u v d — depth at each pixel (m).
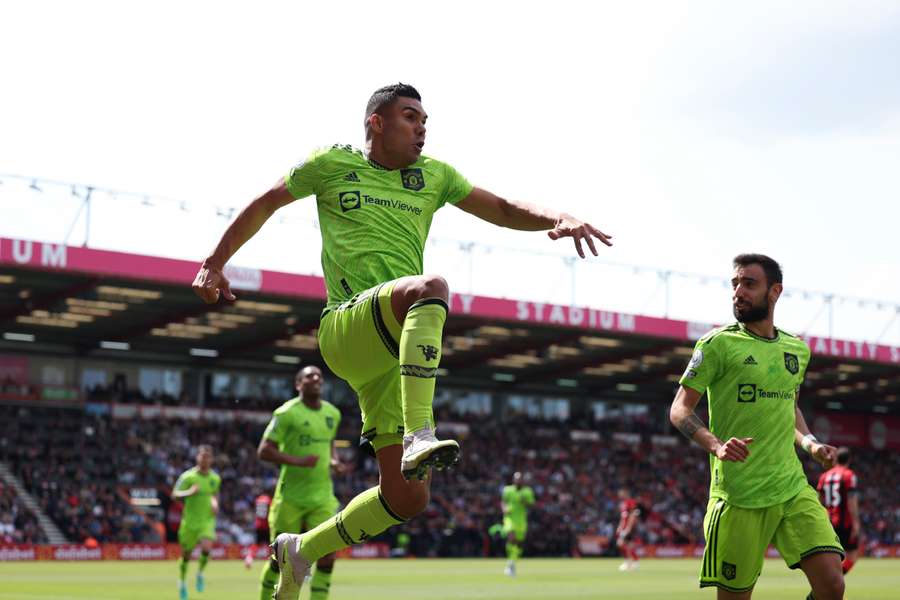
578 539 46.38
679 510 53.62
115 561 36.44
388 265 5.48
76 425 44.19
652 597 17.50
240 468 46.34
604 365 51.00
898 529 57.00
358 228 5.53
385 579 23.48
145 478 43.69
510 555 26.41
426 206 5.72
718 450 7.01
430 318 4.86
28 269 31.11
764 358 7.42
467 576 25.23
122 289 34.94
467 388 56.44
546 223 5.81
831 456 7.46
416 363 4.80
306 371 12.39
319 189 5.63
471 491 49.56
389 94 5.61
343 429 50.28
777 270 7.55
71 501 40.56
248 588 19.66
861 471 62.91
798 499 7.29
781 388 7.42
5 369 44.38
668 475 56.78
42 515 39.56
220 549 38.94
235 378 50.16
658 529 51.03
